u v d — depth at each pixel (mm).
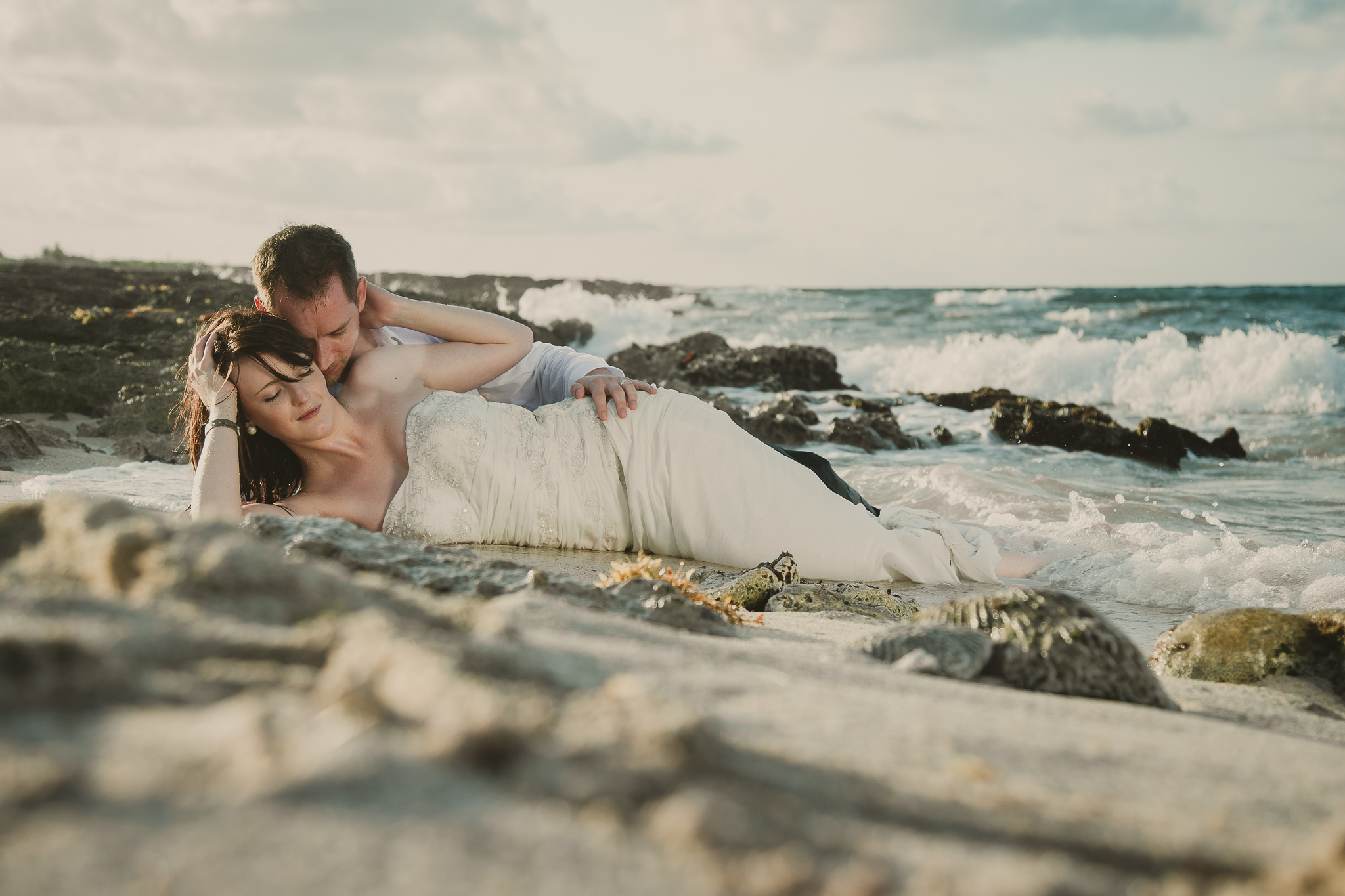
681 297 50375
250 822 923
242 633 1425
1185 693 2865
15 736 1047
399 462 4539
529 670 1472
